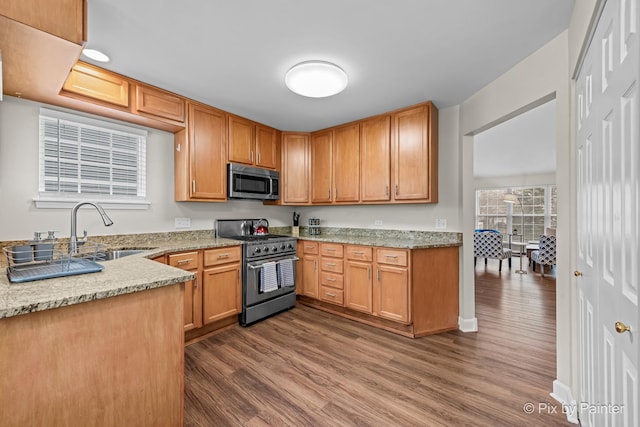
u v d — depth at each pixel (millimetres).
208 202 3225
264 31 1696
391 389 1812
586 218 1388
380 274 2799
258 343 2459
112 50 1896
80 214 2297
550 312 3240
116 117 2387
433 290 2709
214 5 1477
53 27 1233
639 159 803
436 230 3010
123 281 1150
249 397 1729
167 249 2236
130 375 1122
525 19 1582
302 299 3600
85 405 1013
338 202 3484
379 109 2982
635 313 836
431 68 2129
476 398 1724
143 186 2686
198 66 2105
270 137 3559
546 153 5020
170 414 1231
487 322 2955
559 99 1708
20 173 2018
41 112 2088
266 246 3045
